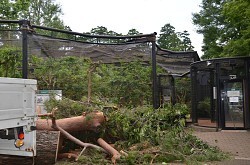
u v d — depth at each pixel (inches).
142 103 582.6
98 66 611.8
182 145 303.6
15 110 204.5
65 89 581.0
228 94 528.1
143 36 460.8
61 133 286.4
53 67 593.0
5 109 195.8
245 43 594.2
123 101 601.9
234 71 527.2
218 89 532.4
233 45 634.8
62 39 456.4
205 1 1328.7
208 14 1301.7
